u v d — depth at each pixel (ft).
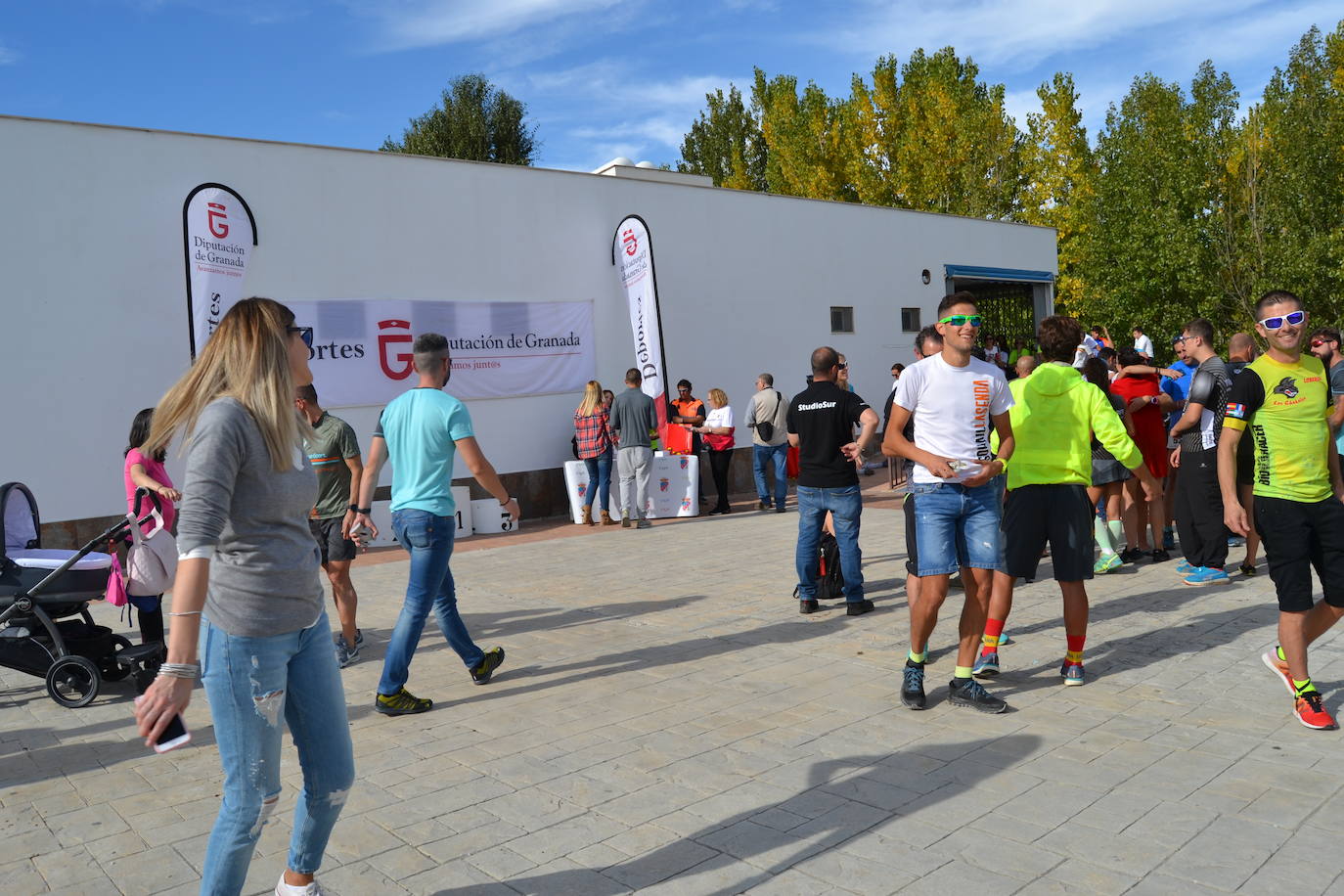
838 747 14.34
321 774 9.09
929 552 15.64
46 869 11.23
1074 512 16.62
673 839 11.50
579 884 10.48
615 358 48.16
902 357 62.75
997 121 115.03
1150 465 27.04
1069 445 16.58
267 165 37.70
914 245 63.62
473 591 28.43
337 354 39.34
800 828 11.66
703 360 51.96
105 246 34.24
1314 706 14.20
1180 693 16.12
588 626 23.02
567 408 46.16
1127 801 11.96
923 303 64.18
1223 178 108.06
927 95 120.37
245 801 8.36
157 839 11.99
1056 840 11.01
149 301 35.14
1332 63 114.42
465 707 17.08
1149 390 26.78
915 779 13.02
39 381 32.99
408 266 41.32
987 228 68.85
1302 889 9.66
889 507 43.16
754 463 45.27
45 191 33.06
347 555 19.84
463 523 40.63
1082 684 16.85
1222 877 9.96
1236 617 20.75
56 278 33.30
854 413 22.48
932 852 10.87
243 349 8.39
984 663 17.48
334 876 10.80
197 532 7.75
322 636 9.03
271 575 8.31
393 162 40.93
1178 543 30.50
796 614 23.34
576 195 46.70
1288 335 13.92
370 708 17.19
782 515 43.34
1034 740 14.25
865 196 122.11
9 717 17.57
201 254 34.45
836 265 58.65
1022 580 25.99
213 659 8.20
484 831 11.90
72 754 15.42
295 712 8.92
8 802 13.38
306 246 38.68
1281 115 110.63
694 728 15.48
